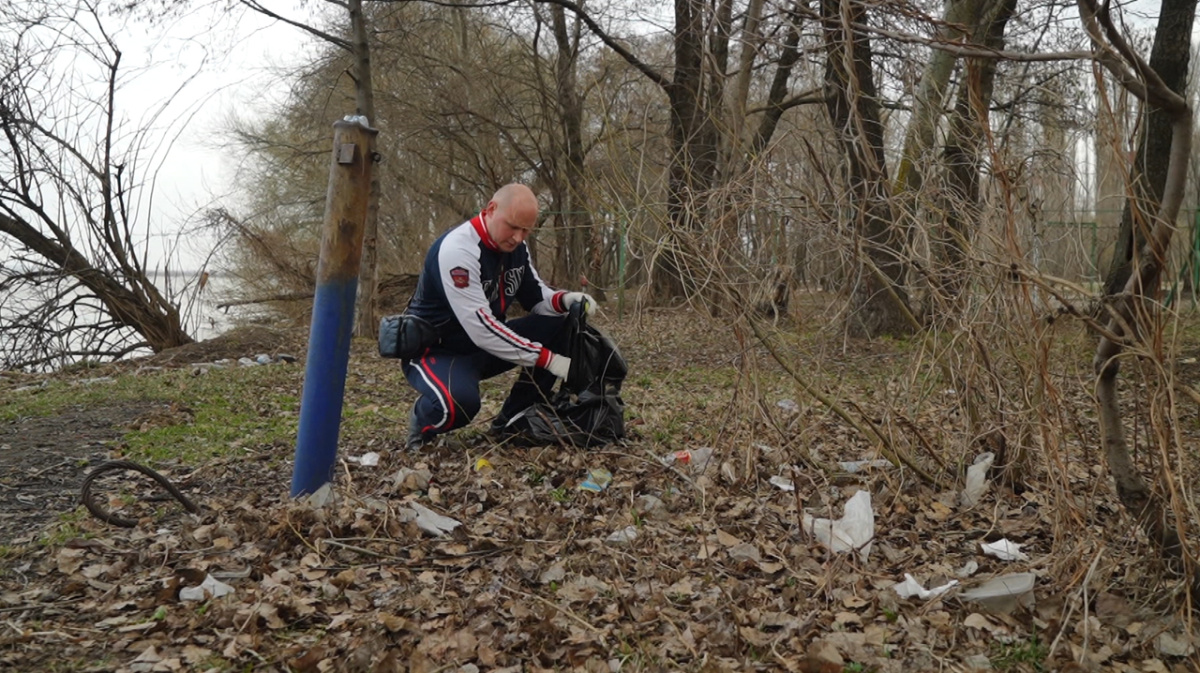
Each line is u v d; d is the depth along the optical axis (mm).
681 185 5043
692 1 4969
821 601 3547
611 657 3072
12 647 2996
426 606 3406
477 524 4320
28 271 12859
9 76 12367
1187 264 3434
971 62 3463
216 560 3734
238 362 11227
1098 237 4551
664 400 7559
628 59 16625
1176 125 2879
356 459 5508
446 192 26094
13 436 6043
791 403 6676
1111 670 3027
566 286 18656
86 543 3912
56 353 13047
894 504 4594
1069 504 3684
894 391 5367
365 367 10391
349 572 3660
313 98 20828
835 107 5113
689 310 5312
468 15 23562
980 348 4512
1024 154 4320
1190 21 9844
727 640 3121
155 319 13594
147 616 3273
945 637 3244
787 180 4566
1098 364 3449
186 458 5562
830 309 4961
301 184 25375
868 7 3582
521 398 5727
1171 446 4793
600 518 4434
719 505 4629
